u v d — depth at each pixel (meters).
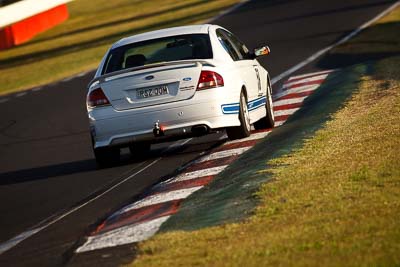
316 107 38.31
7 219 25.70
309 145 27.12
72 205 26.27
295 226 17.72
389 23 77.94
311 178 21.77
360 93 39.22
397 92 36.75
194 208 21.45
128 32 111.56
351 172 21.66
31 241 21.97
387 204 18.30
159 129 31.14
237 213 19.84
